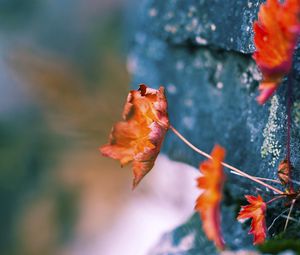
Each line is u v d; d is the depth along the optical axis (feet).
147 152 1.57
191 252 1.93
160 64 2.26
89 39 5.54
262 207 1.58
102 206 4.09
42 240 4.46
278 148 1.74
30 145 4.68
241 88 1.92
